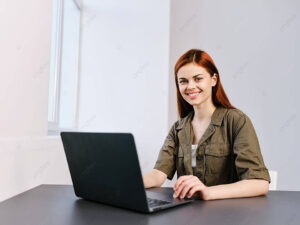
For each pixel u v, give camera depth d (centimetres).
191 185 87
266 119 272
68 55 254
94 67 257
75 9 254
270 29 275
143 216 68
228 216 69
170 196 92
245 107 274
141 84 254
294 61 273
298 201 87
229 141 122
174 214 70
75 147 82
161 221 64
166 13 256
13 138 104
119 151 70
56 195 93
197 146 126
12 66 107
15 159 102
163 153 136
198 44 276
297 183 267
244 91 274
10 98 106
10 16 105
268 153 270
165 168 132
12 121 108
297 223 63
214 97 129
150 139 252
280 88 272
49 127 204
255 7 276
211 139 123
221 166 121
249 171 102
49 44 146
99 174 77
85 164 81
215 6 277
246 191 93
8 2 103
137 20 257
